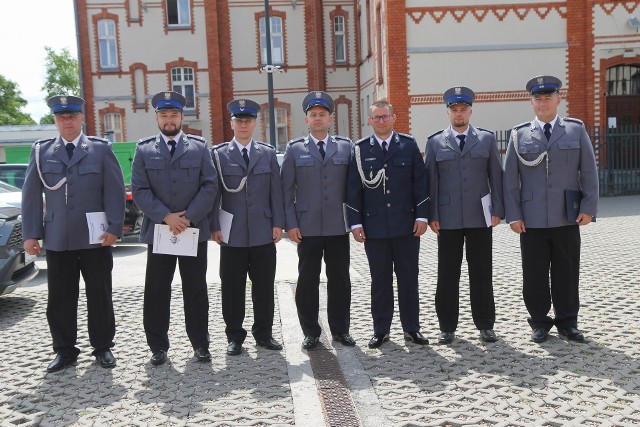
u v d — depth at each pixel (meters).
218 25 30.09
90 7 29.12
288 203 5.89
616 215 14.68
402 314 5.92
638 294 7.22
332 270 5.94
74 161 5.38
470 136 5.81
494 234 12.60
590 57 19.39
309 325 5.89
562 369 4.99
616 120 20.61
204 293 5.61
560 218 5.57
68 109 5.36
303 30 30.42
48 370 5.35
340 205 5.86
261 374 5.18
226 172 5.71
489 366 5.13
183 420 4.29
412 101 19.23
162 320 5.55
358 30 29.58
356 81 30.55
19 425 4.32
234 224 5.72
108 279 5.57
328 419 4.22
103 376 5.23
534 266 5.75
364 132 28.95
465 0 19.08
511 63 19.30
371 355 5.57
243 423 4.21
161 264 5.49
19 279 7.70
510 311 6.77
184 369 5.35
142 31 29.39
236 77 30.45
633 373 4.86
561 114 19.59
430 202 5.86
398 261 5.88
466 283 7.99
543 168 5.64
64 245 5.33
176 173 5.45
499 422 4.07
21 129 32.72
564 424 4.00
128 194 12.75
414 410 4.33
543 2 19.22
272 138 20.84
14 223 7.66
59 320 5.45
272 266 5.88
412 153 5.81
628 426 3.93
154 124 29.64
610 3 19.25
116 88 29.45
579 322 6.23
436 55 19.16
